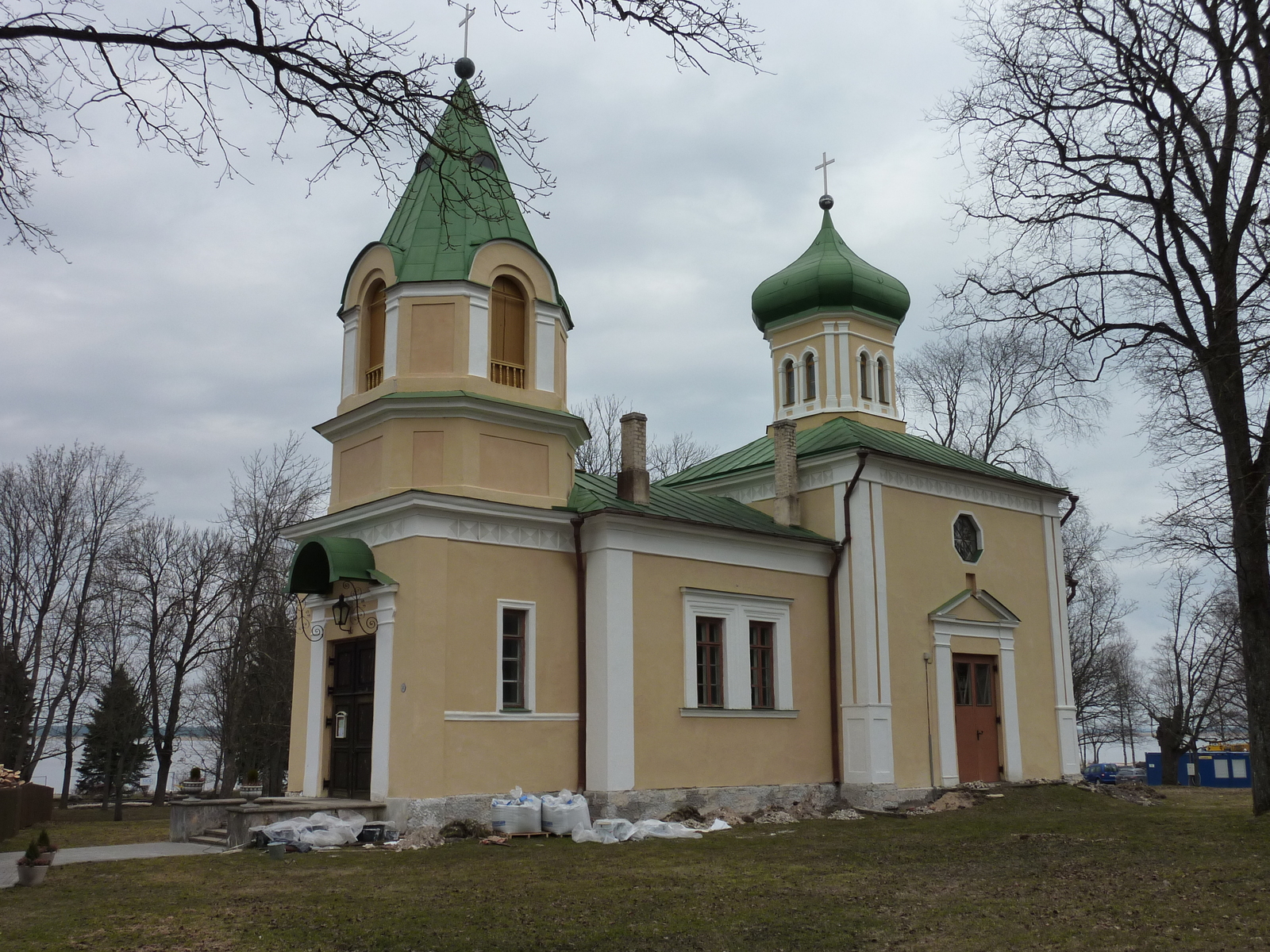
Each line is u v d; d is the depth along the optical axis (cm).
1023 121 2030
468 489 2095
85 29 952
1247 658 1950
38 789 2845
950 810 2495
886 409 3288
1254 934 1034
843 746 2562
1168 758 4678
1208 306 1952
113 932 1121
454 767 1972
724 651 2397
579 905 1262
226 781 3697
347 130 1048
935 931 1105
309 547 2144
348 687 2167
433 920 1174
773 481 2830
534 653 2127
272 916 1203
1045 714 2973
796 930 1122
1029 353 2077
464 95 1079
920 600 2697
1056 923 1121
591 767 2152
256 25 998
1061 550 3144
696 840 1936
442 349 2158
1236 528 1961
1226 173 1939
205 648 4012
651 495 2528
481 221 2250
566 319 2384
